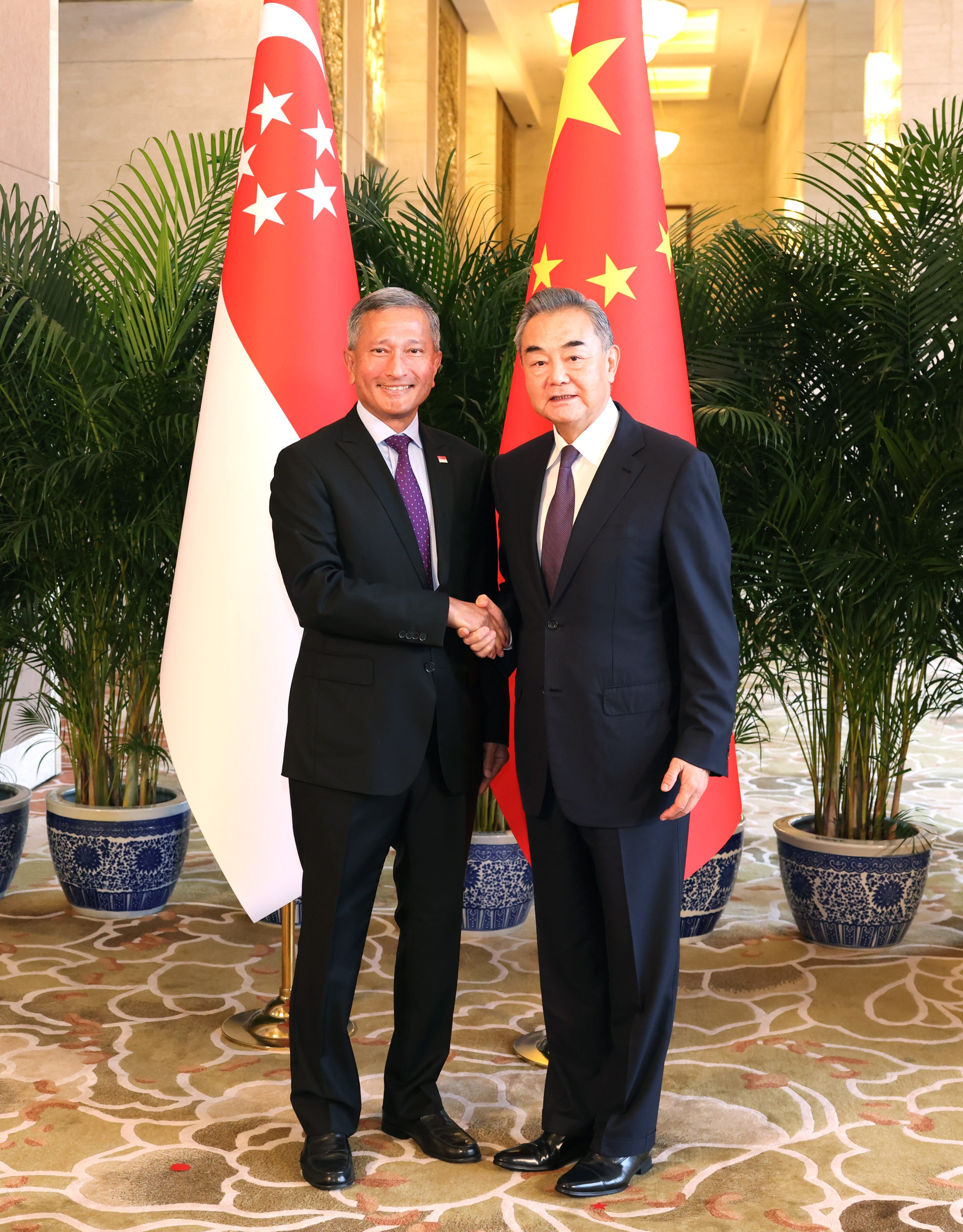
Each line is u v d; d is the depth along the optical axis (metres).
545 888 2.30
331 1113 2.30
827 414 3.45
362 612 2.17
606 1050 2.34
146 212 3.62
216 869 4.35
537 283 2.81
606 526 2.17
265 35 2.92
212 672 2.83
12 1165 2.33
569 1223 2.15
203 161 3.69
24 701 4.66
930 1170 2.34
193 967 3.39
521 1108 2.59
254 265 2.87
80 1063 2.79
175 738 2.86
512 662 2.38
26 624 3.70
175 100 7.57
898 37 7.95
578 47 2.79
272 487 2.30
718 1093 2.66
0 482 3.49
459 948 2.40
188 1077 2.72
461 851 2.36
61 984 3.26
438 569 2.31
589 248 2.75
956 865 4.43
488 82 14.30
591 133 2.75
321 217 2.89
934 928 3.75
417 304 2.29
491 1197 2.23
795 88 12.36
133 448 3.36
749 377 3.45
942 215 3.30
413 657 2.24
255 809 2.83
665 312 2.78
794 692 4.03
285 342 2.85
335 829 2.24
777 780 5.78
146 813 3.71
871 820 3.64
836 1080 2.73
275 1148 2.41
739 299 3.50
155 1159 2.36
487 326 3.44
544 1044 2.86
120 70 7.59
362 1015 3.09
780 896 4.09
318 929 2.27
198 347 3.73
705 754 2.09
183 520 2.94
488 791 3.71
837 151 11.59
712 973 3.37
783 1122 2.53
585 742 2.17
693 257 3.60
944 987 3.28
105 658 3.75
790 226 3.59
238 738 2.82
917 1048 2.90
